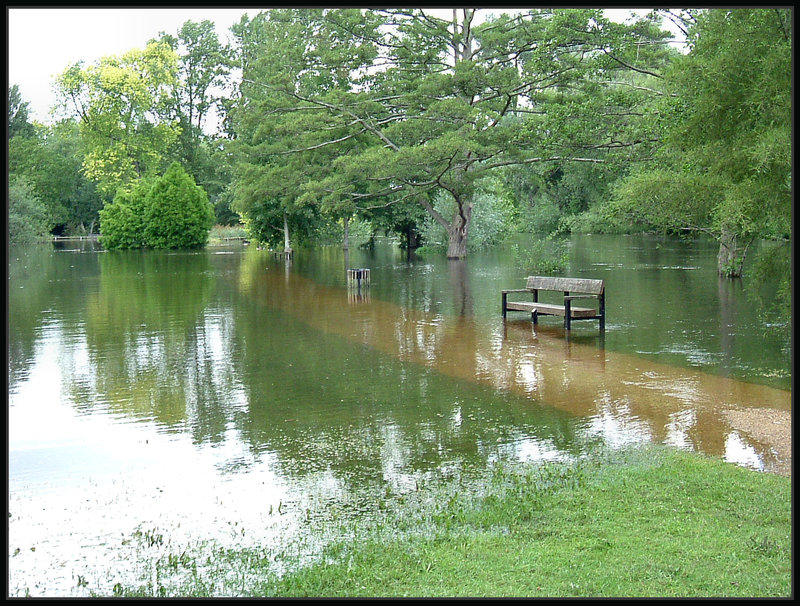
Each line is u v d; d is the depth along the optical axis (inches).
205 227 2245.3
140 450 353.4
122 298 967.6
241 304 893.8
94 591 219.5
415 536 253.0
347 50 1529.3
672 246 1824.6
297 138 1568.7
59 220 2810.0
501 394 448.5
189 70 2910.9
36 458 343.0
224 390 469.1
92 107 2586.1
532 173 2186.3
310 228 1881.2
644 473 304.5
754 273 449.7
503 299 741.9
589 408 413.1
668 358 538.0
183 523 270.2
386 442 359.6
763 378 472.1
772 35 406.6
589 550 234.8
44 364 553.3
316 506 282.5
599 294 652.1
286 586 218.2
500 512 268.4
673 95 670.5
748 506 267.1
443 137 1288.1
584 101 1077.1
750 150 395.5
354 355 575.2
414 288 1039.0
